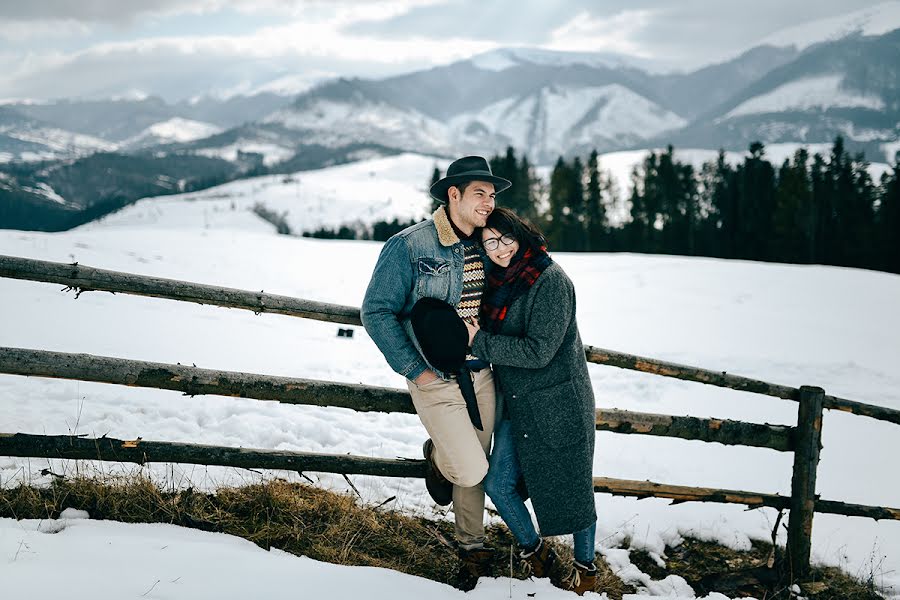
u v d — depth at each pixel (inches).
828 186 2490.2
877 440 294.4
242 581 107.0
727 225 2728.8
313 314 132.2
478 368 122.8
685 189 3063.5
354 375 325.7
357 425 227.1
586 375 128.3
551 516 125.5
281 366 322.0
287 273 740.7
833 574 169.0
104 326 342.6
